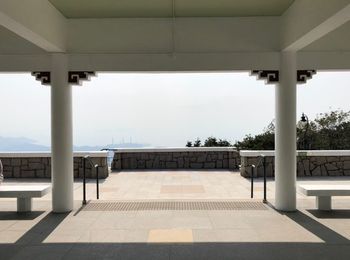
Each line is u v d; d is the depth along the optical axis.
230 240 5.47
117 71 7.21
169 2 6.37
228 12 6.92
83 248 5.18
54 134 7.19
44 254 4.95
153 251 5.05
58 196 7.16
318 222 6.38
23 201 7.21
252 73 7.27
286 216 6.78
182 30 7.15
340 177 11.63
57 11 6.67
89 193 9.39
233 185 10.43
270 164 11.93
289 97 7.16
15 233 5.85
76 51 7.17
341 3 4.46
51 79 7.18
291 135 7.18
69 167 7.25
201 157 14.12
